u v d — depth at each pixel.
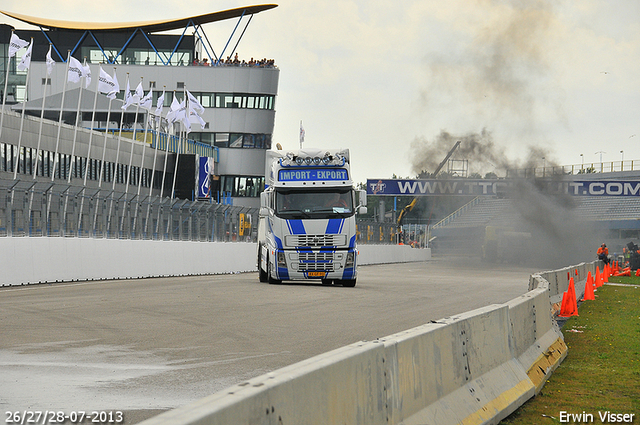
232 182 167.50
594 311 38.28
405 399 10.73
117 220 57.16
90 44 171.38
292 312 31.22
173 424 5.62
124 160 132.88
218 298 37.50
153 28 167.00
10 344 20.86
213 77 166.00
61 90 165.12
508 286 54.78
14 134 104.88
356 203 51.88
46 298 35.25
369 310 32.62
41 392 14.68
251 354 19.88
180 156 146.62
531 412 15.10
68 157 117.69
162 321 27.08
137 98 109.06
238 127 167.00
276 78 168.75
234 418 6.39
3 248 43.22
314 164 49.56
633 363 21.75
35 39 173.62
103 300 34.84
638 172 163.25
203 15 162.62
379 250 120.12
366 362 9.47
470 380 13.73
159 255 61.00
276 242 49.31
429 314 30.94
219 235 73.12
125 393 14.77
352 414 8.91
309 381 7.90
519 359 17.52
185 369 17.55
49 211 49.06
